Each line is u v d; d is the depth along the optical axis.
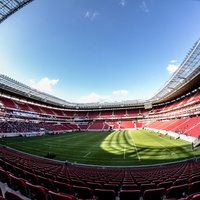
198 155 19.17
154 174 10.83
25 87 49.75
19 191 5.53
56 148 27.02
